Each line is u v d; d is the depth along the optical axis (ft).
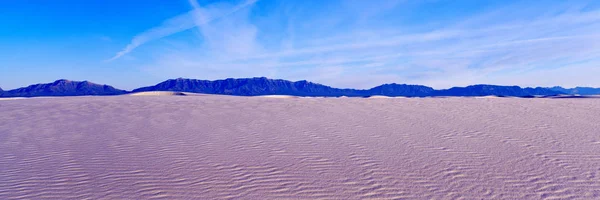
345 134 32.86
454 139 29.99
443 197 16.61
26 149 26.81
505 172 20.13
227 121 42.65
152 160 23.24
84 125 39.70
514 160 22.63
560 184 18.07
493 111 53.57
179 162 22.70
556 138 29.96
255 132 34.17
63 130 36.04
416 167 21.30
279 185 18.35
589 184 17.97
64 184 18.53
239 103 71.41
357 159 23.27
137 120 43.96
